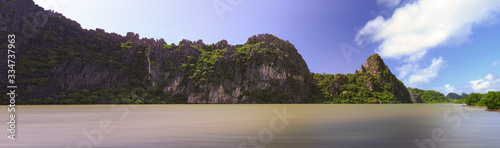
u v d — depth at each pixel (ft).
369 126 81.97
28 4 619.26
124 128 77.61
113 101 547.08
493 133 65.57
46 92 517.55
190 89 655.35
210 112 183.83
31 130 73.92
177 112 184.24
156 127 80.64
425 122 97.09
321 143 52.49
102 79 608.19
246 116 136.98
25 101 471.62
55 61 570.05
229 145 50.78
